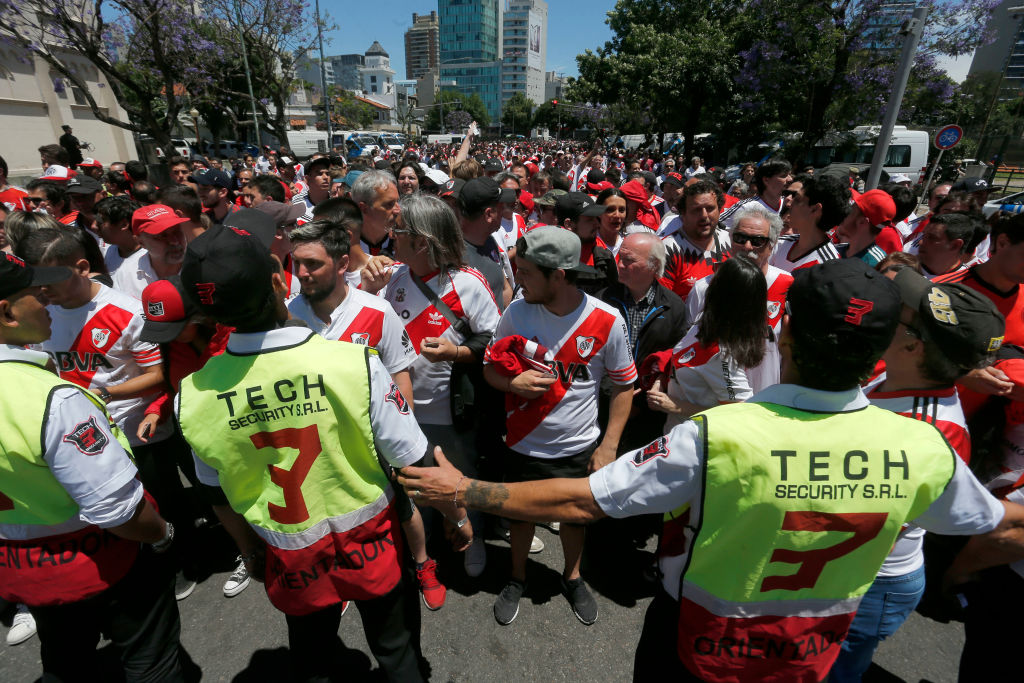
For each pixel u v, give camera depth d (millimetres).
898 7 13961
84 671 1763
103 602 1638
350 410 1357
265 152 18922
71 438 1349
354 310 2127
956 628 2520
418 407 2592
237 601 2672
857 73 15422
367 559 1508
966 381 1959
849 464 1055
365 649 2383
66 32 12680
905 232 5562
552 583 2789
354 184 3066
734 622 1181
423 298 2449
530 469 2445
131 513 1469
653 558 2963
